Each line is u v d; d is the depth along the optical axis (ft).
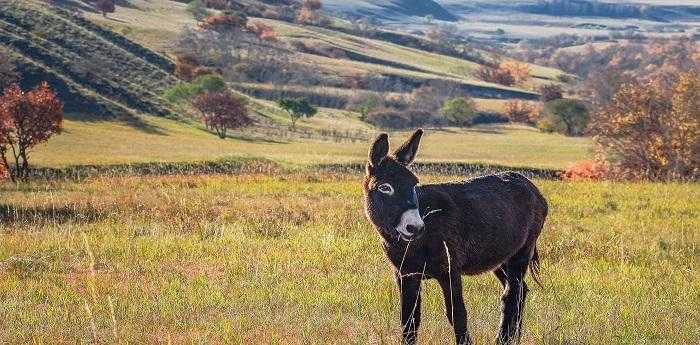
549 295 32.32
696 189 80.69
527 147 331.16
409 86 535.19
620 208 65.26
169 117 357.82
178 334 26.40
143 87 385.50
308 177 110.42
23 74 342.23
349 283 34.96
